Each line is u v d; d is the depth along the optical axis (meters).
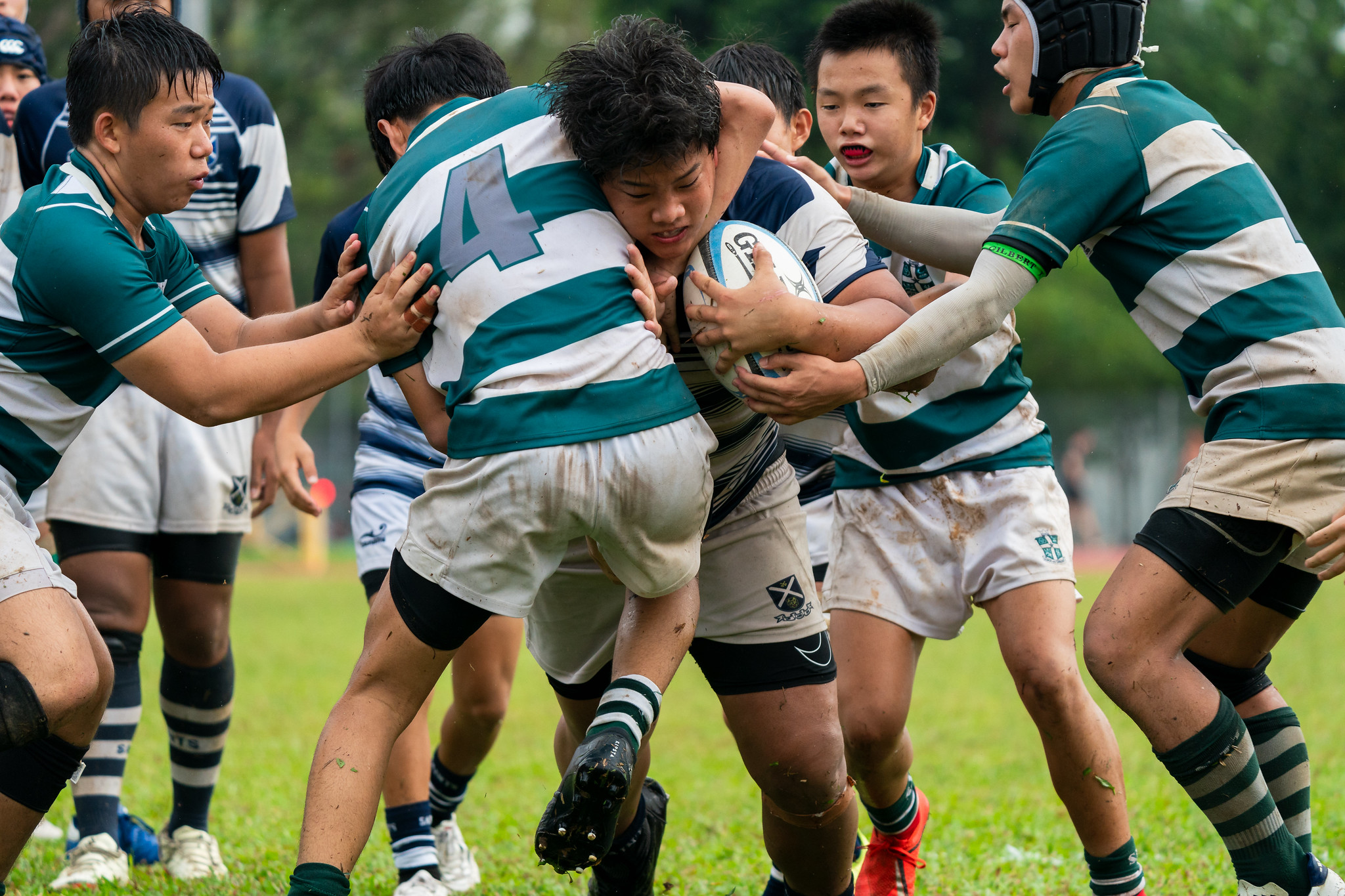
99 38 11.73
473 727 17.12
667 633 11.56
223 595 17.81
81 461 16.86
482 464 10.68
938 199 15.21
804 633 12.73
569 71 10.92
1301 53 108.38
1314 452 11.80
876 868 15.23
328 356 11.26
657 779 24.42
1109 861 13.72
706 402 12.33
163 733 29.44
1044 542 14.56
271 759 25.95
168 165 11.89
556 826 10.62
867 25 15.04
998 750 27.02
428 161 11.40
